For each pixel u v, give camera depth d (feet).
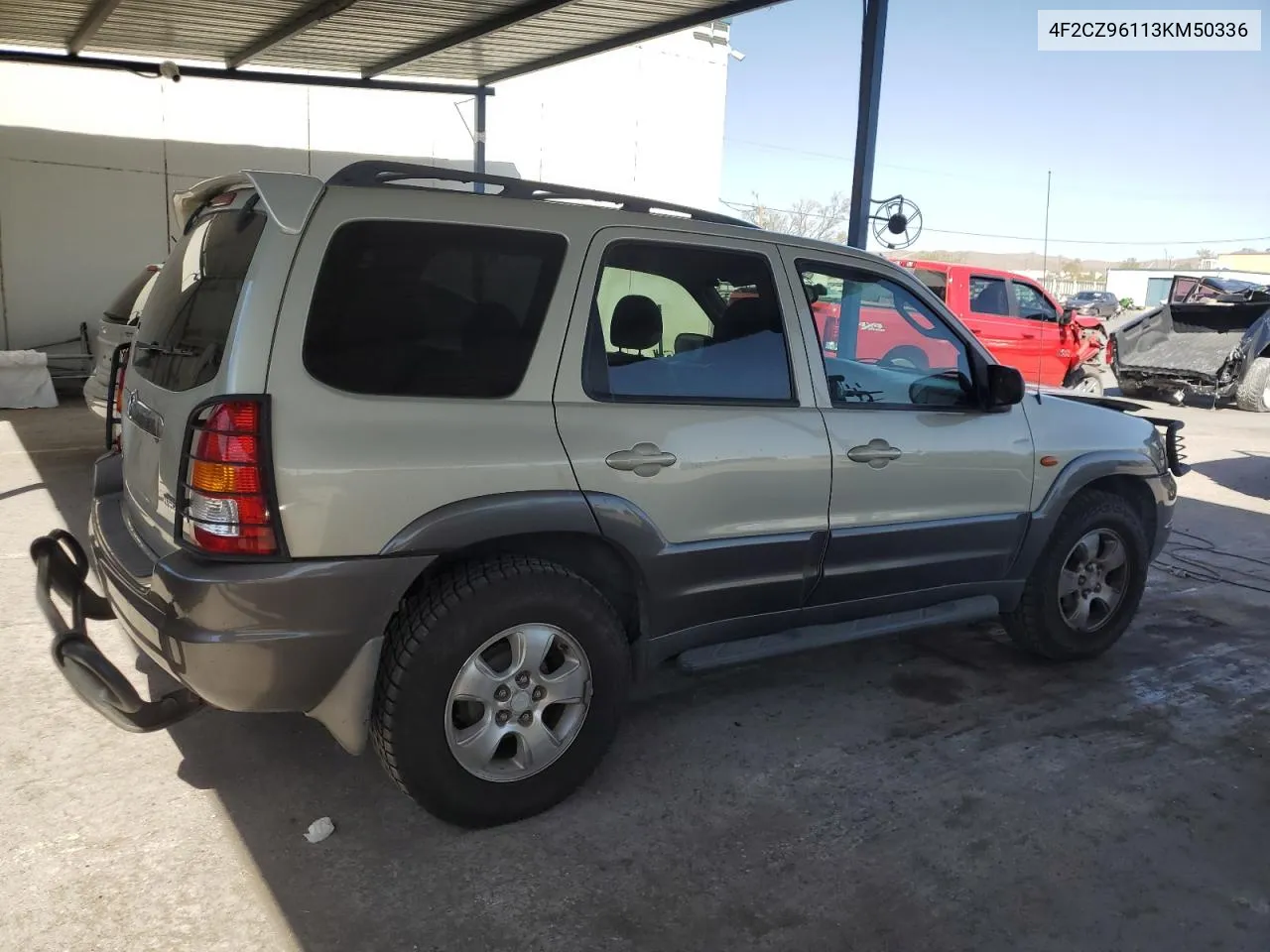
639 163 52.13
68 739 11.25
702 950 8.14
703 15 30.55
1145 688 14.19
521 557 9.67
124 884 8.67
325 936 8.12
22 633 14.29
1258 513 26.55
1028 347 41.09
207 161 43.01
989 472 13.05
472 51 36.78
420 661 8.98
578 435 9.71
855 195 24.03
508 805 9.73
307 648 8.52
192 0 29.50
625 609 10.90
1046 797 10.87
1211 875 9.52
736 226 11.39
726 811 10.30
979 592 13.70
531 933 8.26
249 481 8.20
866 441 11.80
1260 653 15.83
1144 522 15.97
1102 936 8.53
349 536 8.54
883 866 9.43
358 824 9.78
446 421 9.00
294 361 8.39
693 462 10.43
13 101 39.06
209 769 10.73
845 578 12.07
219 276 9.18
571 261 9.88
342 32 33.71
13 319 40.65
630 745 11.73
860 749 11.86
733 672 14.20
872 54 23.06
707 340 10.89
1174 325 51.83
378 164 9.23
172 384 9.24
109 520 10.66
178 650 8.38
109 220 41.63
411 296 9.01
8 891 8.50
